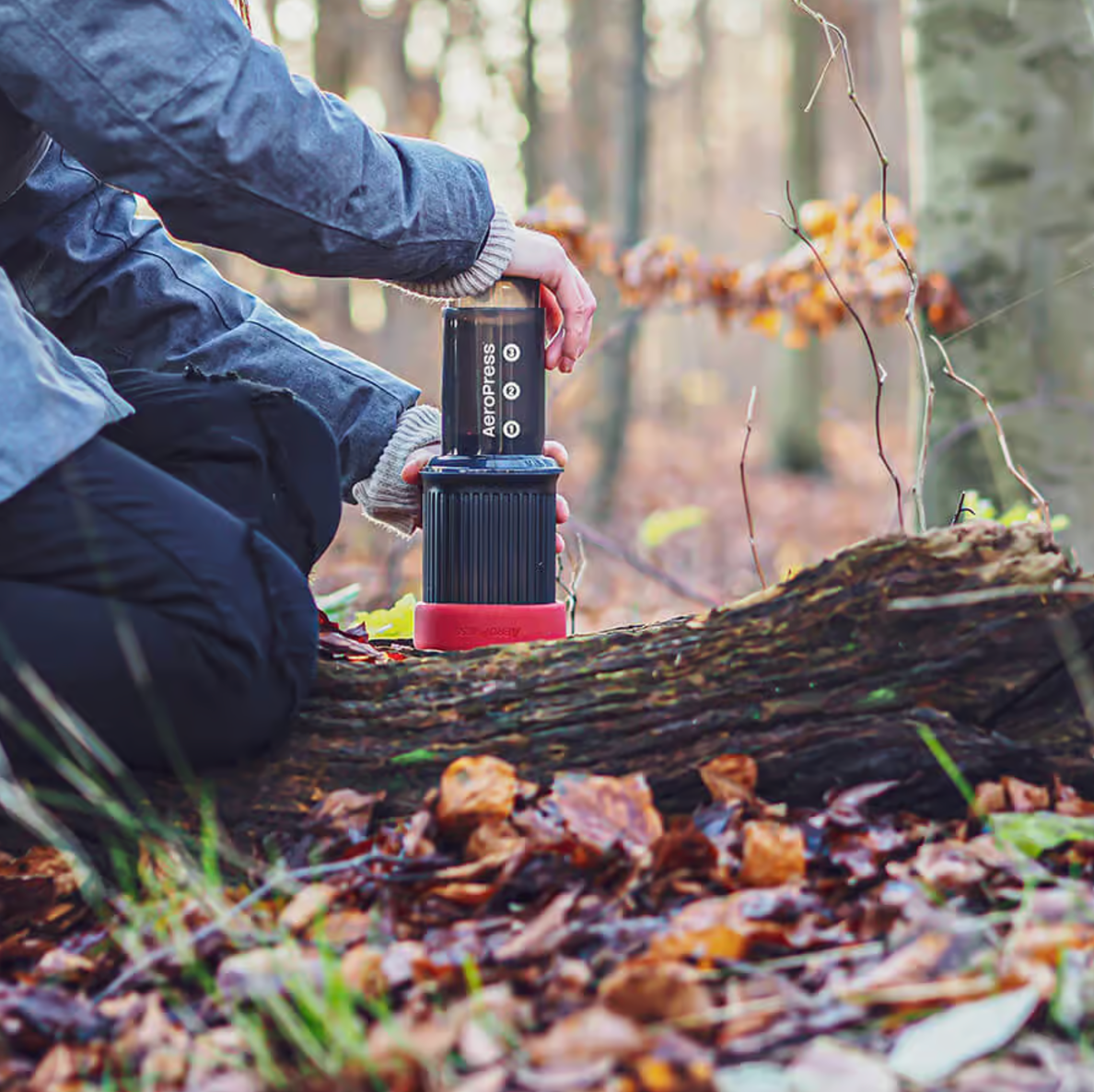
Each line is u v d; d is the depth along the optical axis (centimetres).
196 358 211
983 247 349
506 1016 126
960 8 349
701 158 2877
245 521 175
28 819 157
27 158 177
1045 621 166
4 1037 136
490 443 203
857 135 2200
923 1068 116
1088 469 339
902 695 168
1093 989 124
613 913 147
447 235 184
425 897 153
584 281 208
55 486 159
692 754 169
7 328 158
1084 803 162
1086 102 344
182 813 168
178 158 160
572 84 1895
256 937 146
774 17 2961
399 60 1866
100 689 159
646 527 622
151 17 156
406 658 190
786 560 803
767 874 150
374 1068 119
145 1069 126
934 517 353
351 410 218
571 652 178
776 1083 115
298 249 173
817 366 1598
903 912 140
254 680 163
